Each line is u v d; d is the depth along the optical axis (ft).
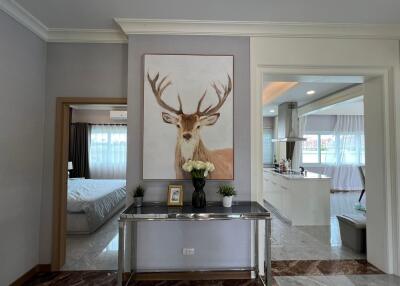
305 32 8.47
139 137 8.31
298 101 18.17
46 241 8.80
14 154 7.50
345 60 8.58
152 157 8.23
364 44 8.63
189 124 8.33
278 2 7.15
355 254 10.25
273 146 27.20
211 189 8.41
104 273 8.64
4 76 7.06
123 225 6.81
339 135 26.20
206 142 8.34
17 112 7.59
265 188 19.31
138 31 8.29
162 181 8.30
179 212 7.06
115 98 9.01
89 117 23.75
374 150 9.13
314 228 13.67
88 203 12.43
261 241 8.36
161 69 8.35
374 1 7.05
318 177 14.62
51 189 8.89
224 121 8.39
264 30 8.44
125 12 7.64
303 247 11.00
